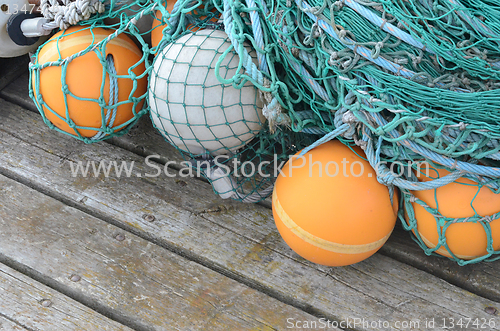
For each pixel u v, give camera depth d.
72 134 2.14
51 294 2.02
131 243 2.10
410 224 1.99
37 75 2.06
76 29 2.09
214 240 2.10
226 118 1.97
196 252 2.08
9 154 2.24
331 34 1.91
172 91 1.97
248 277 2.05
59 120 2.09
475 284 2.04
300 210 1.95
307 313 2.01
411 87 1.89
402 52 1.89
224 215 2.14
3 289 2.02
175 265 2.06
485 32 1.87
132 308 2.01
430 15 1.89
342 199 1.94
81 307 2.01
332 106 1.97
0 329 1.97
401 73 1.89
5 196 2.16
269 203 2.17
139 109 2.14
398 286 2.04
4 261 2.07
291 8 1.94
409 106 1.91
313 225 1.95
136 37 2.10
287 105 2.01
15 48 2.15
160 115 2.00
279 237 2.11
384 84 1.91
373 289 2.03
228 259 2.07
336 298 2.02
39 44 2.17
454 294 2.02
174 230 2.12
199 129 1.98
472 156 1.90
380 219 1.96
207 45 1.98
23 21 2.11
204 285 2.04
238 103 1.97
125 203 2.16
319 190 1.95
